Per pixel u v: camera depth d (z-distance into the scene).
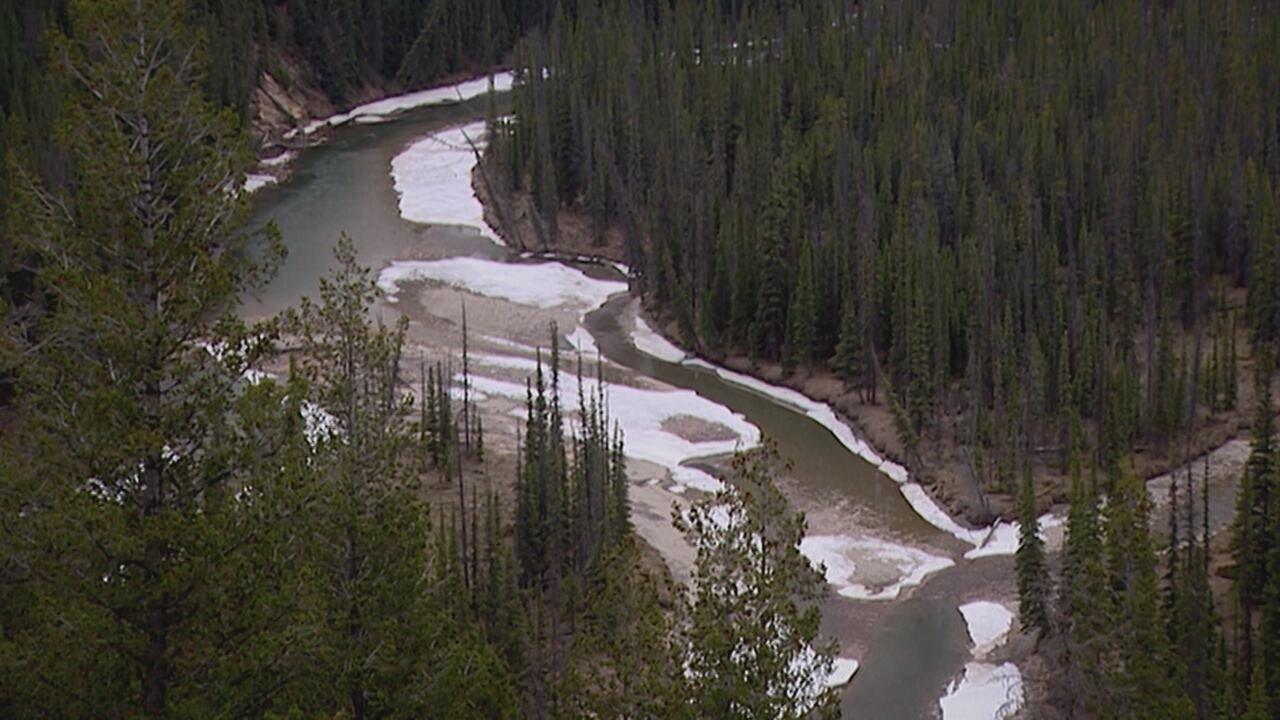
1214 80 140.38
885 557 80.00
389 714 35.50
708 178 129.50
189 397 30.73
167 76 31.12
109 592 28.66
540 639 58.28
